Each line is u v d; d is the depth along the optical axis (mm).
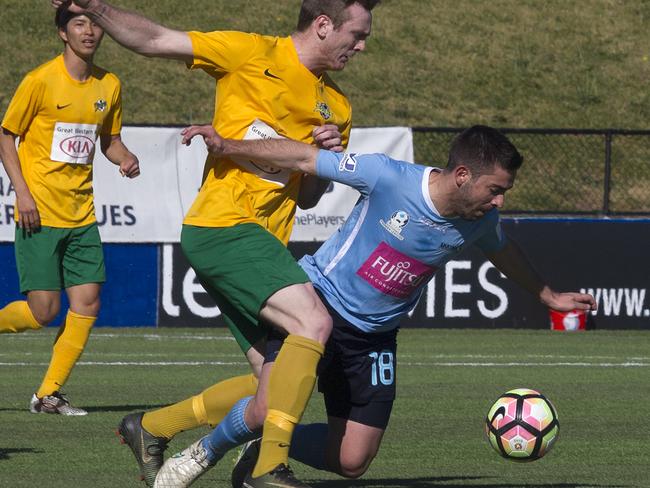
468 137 16703
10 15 81500
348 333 17953
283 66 18469
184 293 49719
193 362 39438
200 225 17969
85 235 27797
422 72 81812
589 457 23797
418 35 86062
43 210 27312
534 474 21906
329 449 18500
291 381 16547
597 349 45625
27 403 29641
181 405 18609
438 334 49688
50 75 27359
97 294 28094
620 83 83188
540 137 74812
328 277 18047
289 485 16266
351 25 18422
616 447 25016
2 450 23156
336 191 49469
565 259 51875
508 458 19797
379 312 17906
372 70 81125
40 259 27344
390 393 18266
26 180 27531
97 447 23578
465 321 51469
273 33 83375
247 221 17859
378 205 17406
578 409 30594
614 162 73688
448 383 35406
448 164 16953
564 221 51875
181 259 49500
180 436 25781
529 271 18750
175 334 47656
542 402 19812
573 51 86312
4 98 73125
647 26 90688
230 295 17703
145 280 49344
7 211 47750
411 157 50844
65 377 27984
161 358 40438
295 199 19016
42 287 27391
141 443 18656
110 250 48750
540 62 84562
